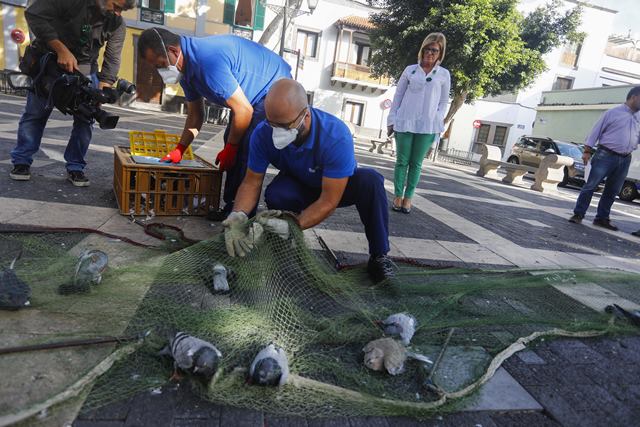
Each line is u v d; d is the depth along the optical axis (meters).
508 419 1.55
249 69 2.97
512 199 8.13
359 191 2.55
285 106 1.98
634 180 13.46
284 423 1.38
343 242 3.36
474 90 16.05
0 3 17.86
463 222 4.90
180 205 3.27
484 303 2.55
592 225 6.17
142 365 1.54
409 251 3.43
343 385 1.61
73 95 3.12
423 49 4.60
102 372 1.43
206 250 2.23
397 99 4.86
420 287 2.51
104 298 1.88
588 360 2.03
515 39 17.17
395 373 1.70
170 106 20.23
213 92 2.84
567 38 19.30
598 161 5.79
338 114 28.09
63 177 3.94
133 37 19.38
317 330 1.89
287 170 2.55
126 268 2.12
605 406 1.69
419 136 4.66
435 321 2.18
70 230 2.62
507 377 1.80
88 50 3.47
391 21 17.48
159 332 1.70
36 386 1.35
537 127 25.31
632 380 1.90
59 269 2.03
